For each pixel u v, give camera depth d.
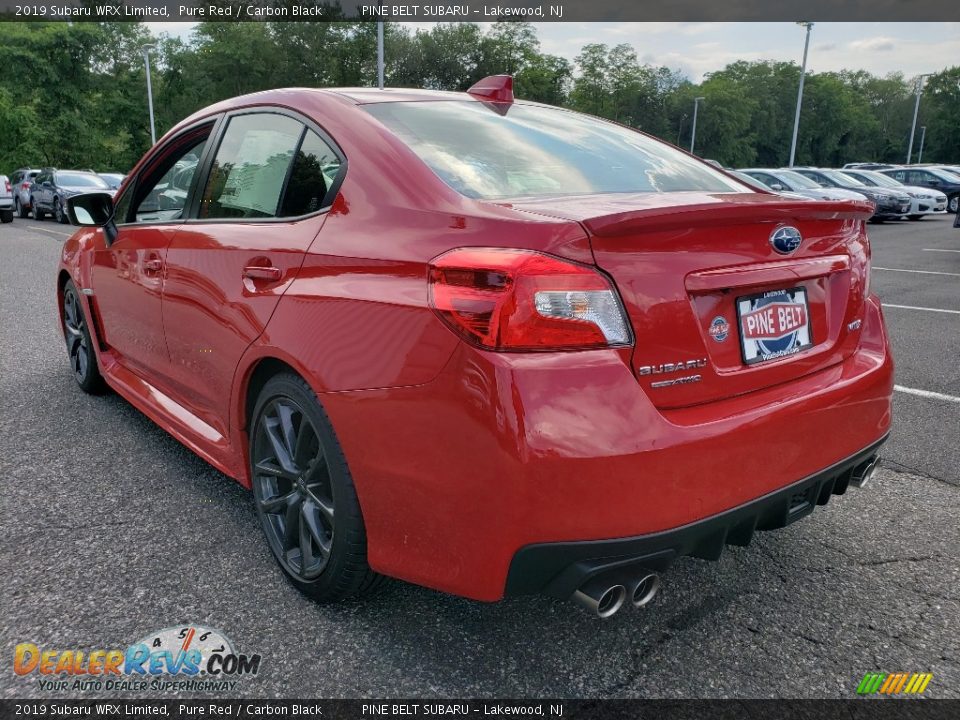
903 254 13.11
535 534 1.59
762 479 1.85
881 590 2.39
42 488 2.98
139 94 57.88
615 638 2.11
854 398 2.11
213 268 2.49
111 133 57.09
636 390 1.65
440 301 1.67
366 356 1.83
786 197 2.16
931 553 2.63
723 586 2.40
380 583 2.14
